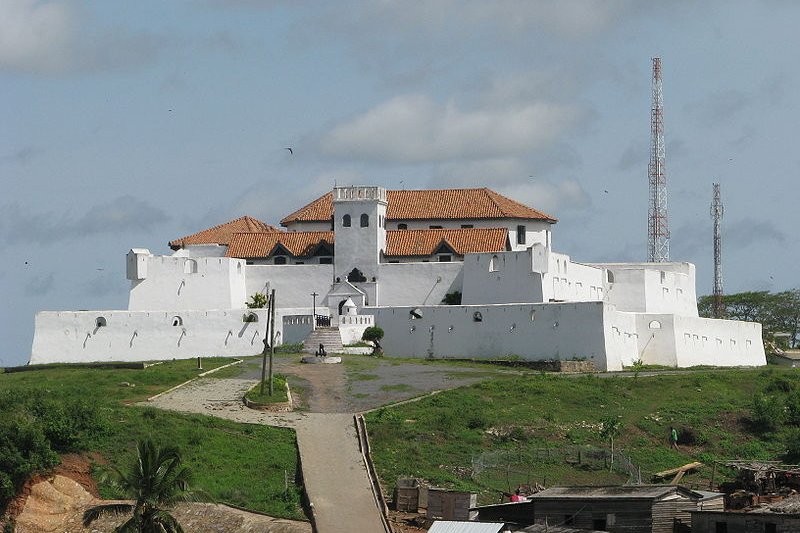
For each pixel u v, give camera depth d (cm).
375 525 11738
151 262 19988
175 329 19262
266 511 12125
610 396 16038
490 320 18462
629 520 10812
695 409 15725
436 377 16750
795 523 10325
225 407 14962
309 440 13800
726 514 10550
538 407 15438
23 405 13400
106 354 19312
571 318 17912
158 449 11619
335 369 17238
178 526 10825
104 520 12194
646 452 14475
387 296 19900
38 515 12319
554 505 11006
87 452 13112
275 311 19238
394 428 14225
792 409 15588
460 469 13412
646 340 18900
